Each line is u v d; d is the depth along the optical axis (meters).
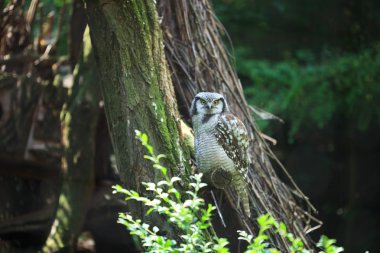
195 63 8.30
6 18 9.77
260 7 18.30
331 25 18.06
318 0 17.92
